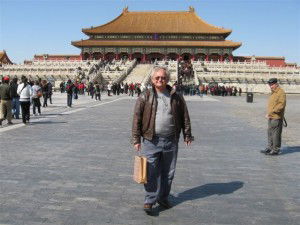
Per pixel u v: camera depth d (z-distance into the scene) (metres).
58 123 26.34
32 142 18.14
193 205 9.52
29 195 9.98
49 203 9.40
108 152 15.95
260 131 24.02
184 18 151.38
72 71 103.75
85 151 16.09
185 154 16.00
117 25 148.25
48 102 49.94
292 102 65.00
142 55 143.12
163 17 152.00
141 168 8.77
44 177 11.77
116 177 11.94
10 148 16.48
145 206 8.84
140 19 151.62
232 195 10.38
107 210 9.01
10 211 8.80
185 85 91.12
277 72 107.62
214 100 65.00
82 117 30.88
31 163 13.63
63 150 16.25
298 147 18.44
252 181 11.84
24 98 25.36
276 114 16.06
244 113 37.81
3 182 11.16
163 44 139.62
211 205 9.53
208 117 32.97
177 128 9.30
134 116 9.21
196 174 12.58
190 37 143.38
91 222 8.23
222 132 23.27
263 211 9.15
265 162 14.72
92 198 9.85
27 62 133.75
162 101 9.16
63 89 84.38
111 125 25.47
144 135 9.16
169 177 9.27
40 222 8.18
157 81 9.05
